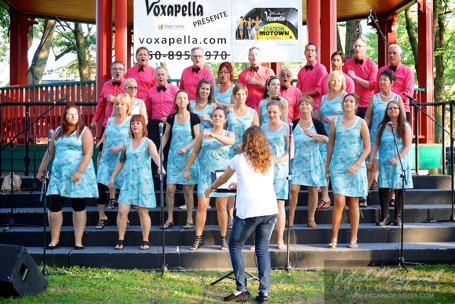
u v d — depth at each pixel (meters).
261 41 10.88
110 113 8.80
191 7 10.81
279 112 7.55
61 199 7.65
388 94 8.38
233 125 7.87
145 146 7.50
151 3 10.77
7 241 7.94
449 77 23.19
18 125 12.38
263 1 10.85
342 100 8.35
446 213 8.56
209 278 7.02
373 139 8.48
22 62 15.01
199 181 7.51
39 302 6.05
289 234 7.61
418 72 12.73
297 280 6.95
